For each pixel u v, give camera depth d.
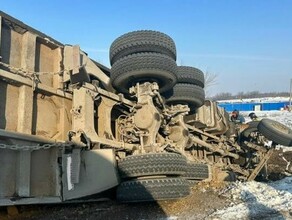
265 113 40.41
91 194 5.63
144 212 5.70
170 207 5.85
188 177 7.42
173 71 6.68
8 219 5.39
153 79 6.80
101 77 6.82
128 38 6.66
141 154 5.92
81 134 5.85
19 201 4.89
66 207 5.99
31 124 5.35
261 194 6.54
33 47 5.58
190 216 5.39
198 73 8.66
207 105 10.76
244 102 49.62
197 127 10.20
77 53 6.05
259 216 5.25
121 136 7.00
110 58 7.09
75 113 5.95
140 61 6.48
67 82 6.08
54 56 6.07
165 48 6.72
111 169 5.77
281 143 10.68
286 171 15.02
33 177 5.14
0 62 5.02
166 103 8.44
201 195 6.37
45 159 5.35
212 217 5.25
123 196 5.79
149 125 6.78
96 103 6.49
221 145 11.50
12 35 5.34
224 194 6.55
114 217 5.54
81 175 5.62
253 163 12.94
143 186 5.73
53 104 5.87
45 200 5.18
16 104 5.24
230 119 13.06
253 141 13.10
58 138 5.84
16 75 5.20
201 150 10.54
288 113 39.53
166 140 7.64
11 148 4.82
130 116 7.07
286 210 5.52
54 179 5.40
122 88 6.92
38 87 5.53
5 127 5.03
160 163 5.86
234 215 5.32
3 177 4.80
